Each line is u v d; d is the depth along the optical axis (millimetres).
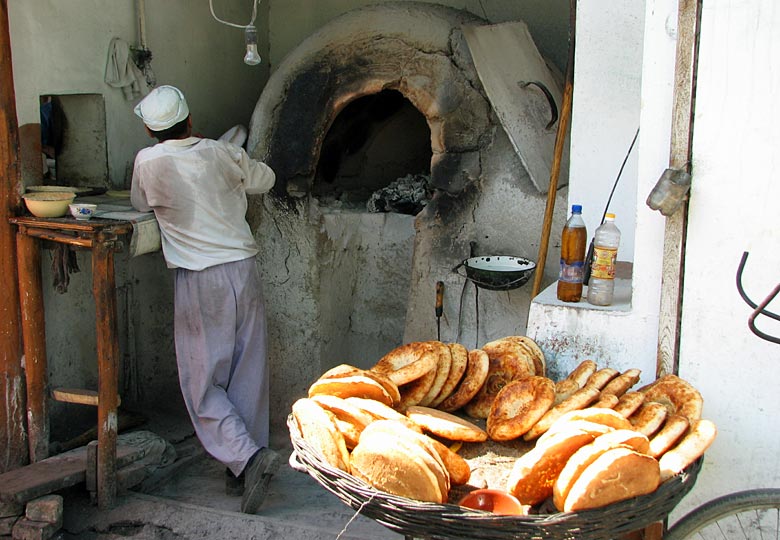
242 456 3412
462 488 1913
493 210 4086
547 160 3869
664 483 1787
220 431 3502
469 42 3945
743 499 1949
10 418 3330
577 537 1657
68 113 4082
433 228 4262
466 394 2281
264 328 3775
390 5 4375
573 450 1792
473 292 4176
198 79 4828
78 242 3184
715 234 2268
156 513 3293
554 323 2545
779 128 2160
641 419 1999
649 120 2346
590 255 2768
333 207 4770
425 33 4195
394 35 4246
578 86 3051
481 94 4094
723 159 2227
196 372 3576
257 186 3883
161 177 3428
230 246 3615
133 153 4301
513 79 3869
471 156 4145
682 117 2248
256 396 3729
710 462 2369
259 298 3740
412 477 1749
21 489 3053
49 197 3295
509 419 2100
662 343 2369
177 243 3551
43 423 3393
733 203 2236
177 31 4605
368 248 4754
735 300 2273
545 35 4660
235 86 5230
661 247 2367
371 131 5211
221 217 3598
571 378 2238
